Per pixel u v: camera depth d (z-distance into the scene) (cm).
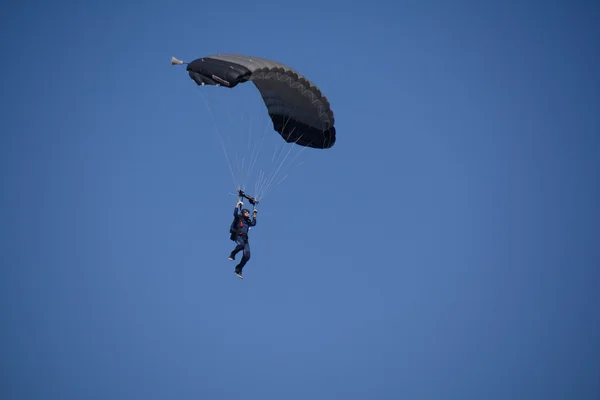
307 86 10012
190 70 9606
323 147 10719
